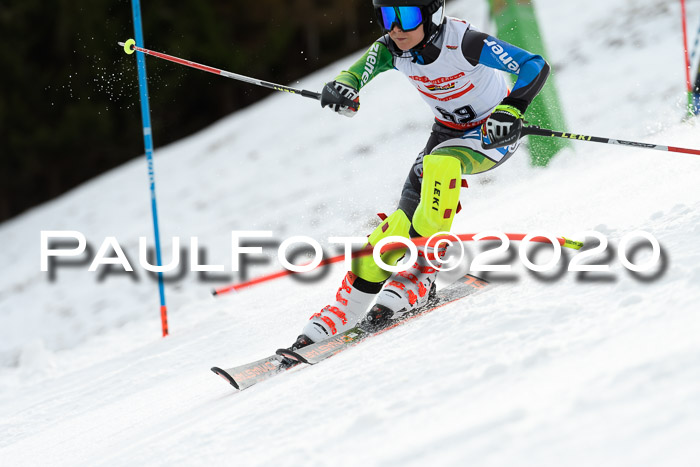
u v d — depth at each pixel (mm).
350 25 87875
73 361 22469
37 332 35875
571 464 4746
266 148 55344
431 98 12102
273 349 15188
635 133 29031
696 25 41250
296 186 44844
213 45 80938
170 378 15898
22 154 77875
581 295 8742
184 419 10555
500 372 6863
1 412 17641
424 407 6641
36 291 42250
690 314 6637
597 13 51625
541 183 25312
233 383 10938
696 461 4336
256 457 6988
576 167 25797
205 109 84062
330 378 8828
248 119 66250
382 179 40469
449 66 11445
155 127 81500
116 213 53719
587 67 41750
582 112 34438
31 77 77250
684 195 13477
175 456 8023
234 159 55812
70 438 12961
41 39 78062
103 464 9141
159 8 77125
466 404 6344
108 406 15016
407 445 5844
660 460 4469
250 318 19578
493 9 30078
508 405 5953
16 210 81750
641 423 4918
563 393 5785
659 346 6066
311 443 6758
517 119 11016
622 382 5594
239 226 41312
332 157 47344
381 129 48500
